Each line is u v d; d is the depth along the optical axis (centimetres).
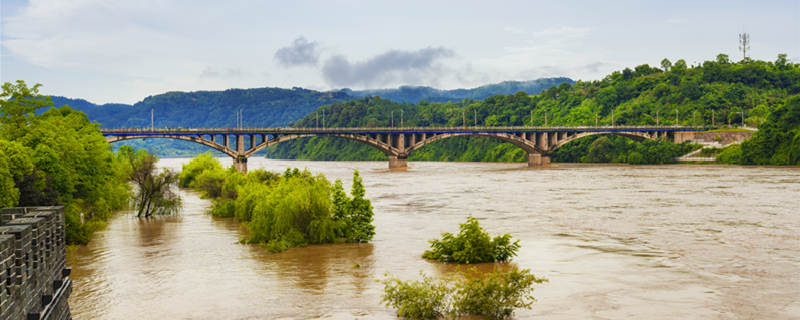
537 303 3123
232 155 15612
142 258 4331
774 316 2905
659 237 5112
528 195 9112
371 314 2983
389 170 18525
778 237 5069
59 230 2412
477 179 13275
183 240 5100
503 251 4197
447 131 19400
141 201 6994
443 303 3066
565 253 4428
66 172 5059
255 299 3250
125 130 13850
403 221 6234
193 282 3619
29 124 5512
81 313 2988
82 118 7169
